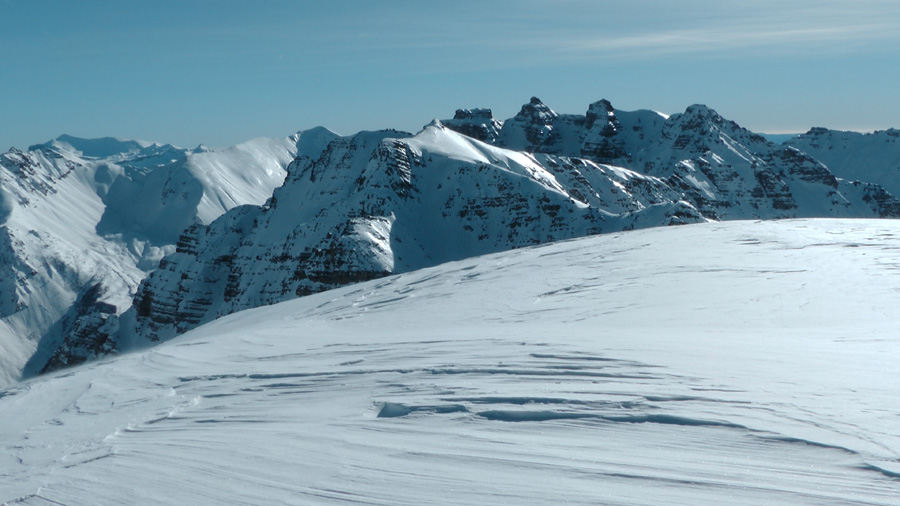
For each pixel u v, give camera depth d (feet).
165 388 44.47
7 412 42.52
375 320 81.35
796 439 23.21
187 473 23.68
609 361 37.91
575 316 70.74
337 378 41.01
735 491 19.45
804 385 30.53
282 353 54.60
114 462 26.18
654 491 19.69
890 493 18.93
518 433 25.86
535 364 38.40
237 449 26.09
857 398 27.96
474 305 85.25
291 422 30.96
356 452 24.57
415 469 22.38
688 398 28.86
